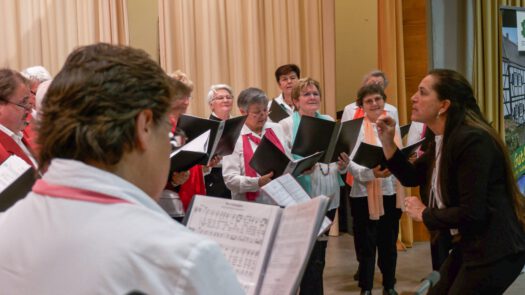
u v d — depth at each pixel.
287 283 1.34
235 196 3.55
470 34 6.19
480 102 6.12
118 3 6.09
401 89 5.96
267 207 1.55
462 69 6.21
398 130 4.36
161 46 6.20
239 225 1.56
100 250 0.83
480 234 2.38
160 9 6.17
